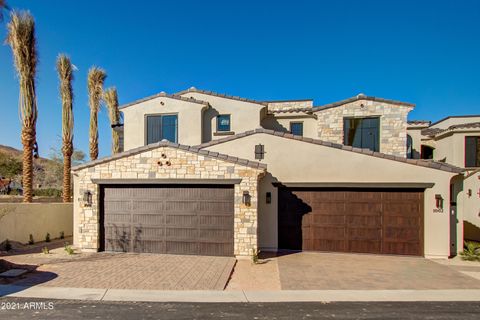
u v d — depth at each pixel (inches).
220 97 774.5
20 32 677.9
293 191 568.7
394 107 673.6
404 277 407.5
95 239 534.9
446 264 479.5
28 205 620.7
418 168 532.7
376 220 542.6
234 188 509.0
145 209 533.0
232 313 284.8
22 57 681.0
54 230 689.0
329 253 547.2
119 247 536.1
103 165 541.3
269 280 391.5
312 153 563.5
